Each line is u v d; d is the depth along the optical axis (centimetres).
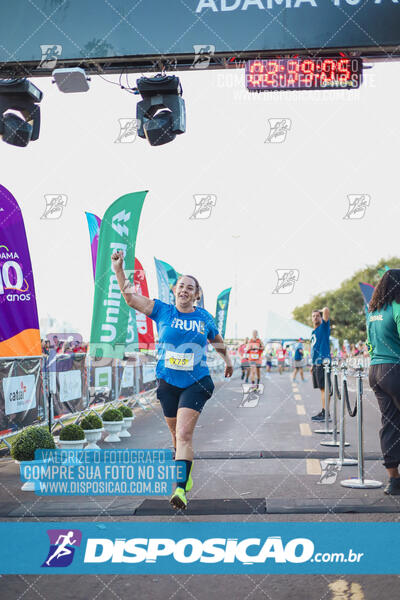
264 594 298
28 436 565
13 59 820
